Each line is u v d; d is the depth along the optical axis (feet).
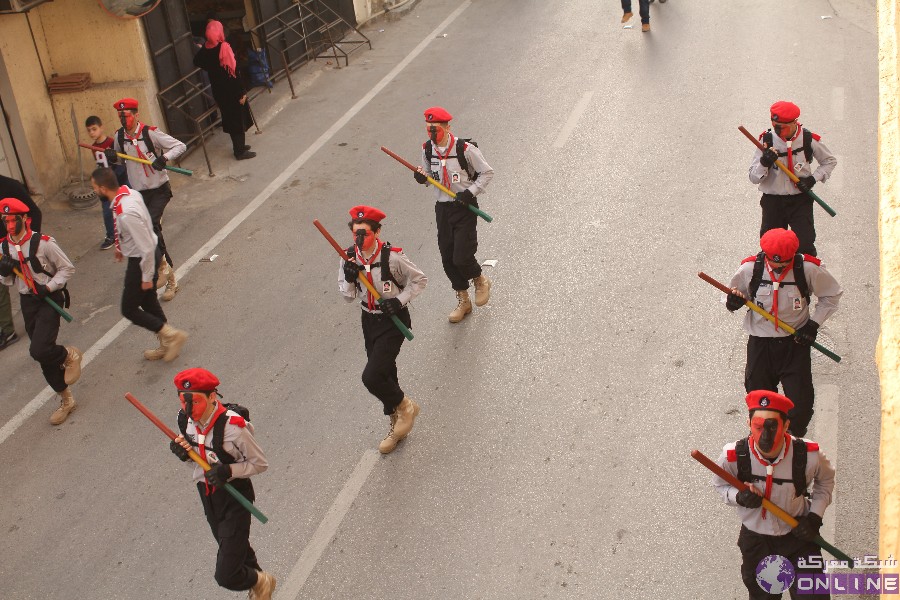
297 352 26.63
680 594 17.21
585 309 26.50
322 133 42.14
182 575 19.44
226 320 28.71
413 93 45.32
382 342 21.20
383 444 21.99
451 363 25.00
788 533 14.89
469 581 18.17
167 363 26.94
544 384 23.63
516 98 42.60
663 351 24.20
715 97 39.58
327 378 25.27
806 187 24.17
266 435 23.29
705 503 19.17
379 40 54.29
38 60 38.37
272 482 21.65
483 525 19.49
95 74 39.29
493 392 23.61
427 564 18.74
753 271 18.89
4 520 21.66
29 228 23.80
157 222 30.07
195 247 33.40
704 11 50.57
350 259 20.95
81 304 30.71
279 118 44.62
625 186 33.17
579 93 42.06
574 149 36.65
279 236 33.45
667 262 28.17
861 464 19.44
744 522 15.14
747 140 35.37
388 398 21.47
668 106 39.34
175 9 41.50
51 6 38.09
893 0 10.52
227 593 18.89
